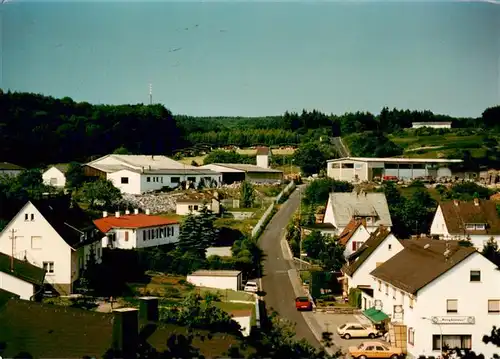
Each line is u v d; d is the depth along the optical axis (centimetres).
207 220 5881
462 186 8112
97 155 11100
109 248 5381
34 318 2578
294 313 4372
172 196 7844
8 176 7888
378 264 4731
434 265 3762
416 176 9219
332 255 5609
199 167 9669
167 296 4441
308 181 9912
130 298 4338
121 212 6969
